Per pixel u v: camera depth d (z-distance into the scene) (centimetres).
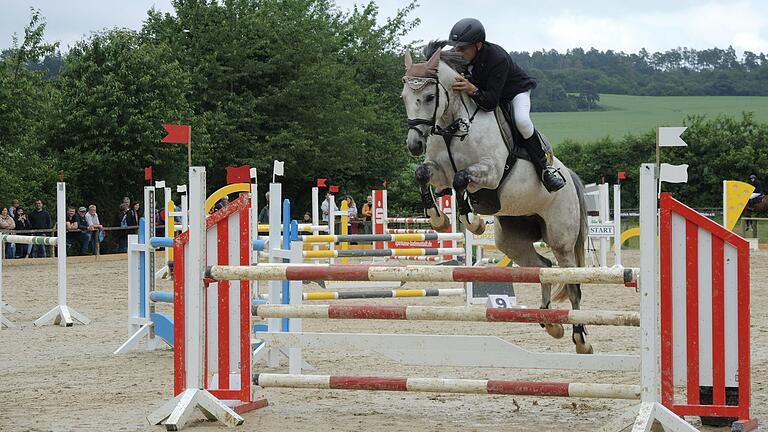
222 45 3650
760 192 2991
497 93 741
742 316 559
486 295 1339
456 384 601
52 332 1159
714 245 562
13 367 887
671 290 570
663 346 566
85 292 1686
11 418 635
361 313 620
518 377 809
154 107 3052
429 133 729
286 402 696
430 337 611
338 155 3784
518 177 760
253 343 855
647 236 554
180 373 624
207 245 648
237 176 653
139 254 1013
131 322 1014
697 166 4031
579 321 578
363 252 1193
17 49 2845
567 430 592
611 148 4297
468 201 755
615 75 11569
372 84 4847
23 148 2741
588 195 1714
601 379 792
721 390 566
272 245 885
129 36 3164
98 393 737
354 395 729
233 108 3609
